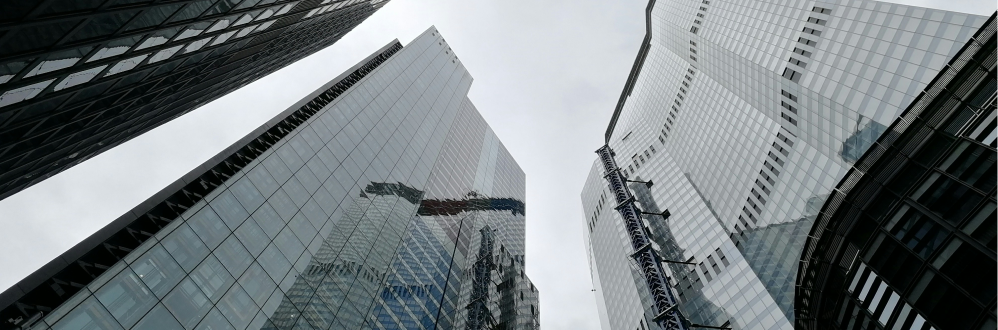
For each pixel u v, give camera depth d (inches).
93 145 1469.0
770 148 3255.4
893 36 2464.3
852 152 2471.7
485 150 6338.6
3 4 550.0
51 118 951.0
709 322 3021.7
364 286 2185.0
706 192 3934.5
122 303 1184.2
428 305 2812.5
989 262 792.9
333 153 2465.6
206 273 1438.2
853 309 1056.2
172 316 1272.1
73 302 1098.1
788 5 3415.4
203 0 906.1
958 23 2151.8
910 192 971.9
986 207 828.6
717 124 4146.2
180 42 1035.9
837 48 2819.9
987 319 777.6
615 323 4416.8
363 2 2231.8
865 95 2512.3
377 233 2507.4
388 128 3371.1
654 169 5039.4
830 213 1152.2
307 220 1991.9
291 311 1662.2
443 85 5506.9
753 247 3036.4
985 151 872.3
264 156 1984.5
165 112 1701.5
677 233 3954.2
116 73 963.3
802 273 1243.2
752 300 2807.6
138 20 800.9
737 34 4018.2
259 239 1697.8
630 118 7091.5
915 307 895.7
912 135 1016.2
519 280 4864.7
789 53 3250.5
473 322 3353.8
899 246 954.7
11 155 978.7
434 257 3277.6
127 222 1354.6
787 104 3186.5
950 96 976.9
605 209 5236.2
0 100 716.7
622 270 4276.6
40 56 679.7
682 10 5467.5
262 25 1348.4
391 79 4052.7
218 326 1375.5
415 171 3491.6
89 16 684.7
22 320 1005.8
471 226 4394.7
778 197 2994.6
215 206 1614.2
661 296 2556.6
